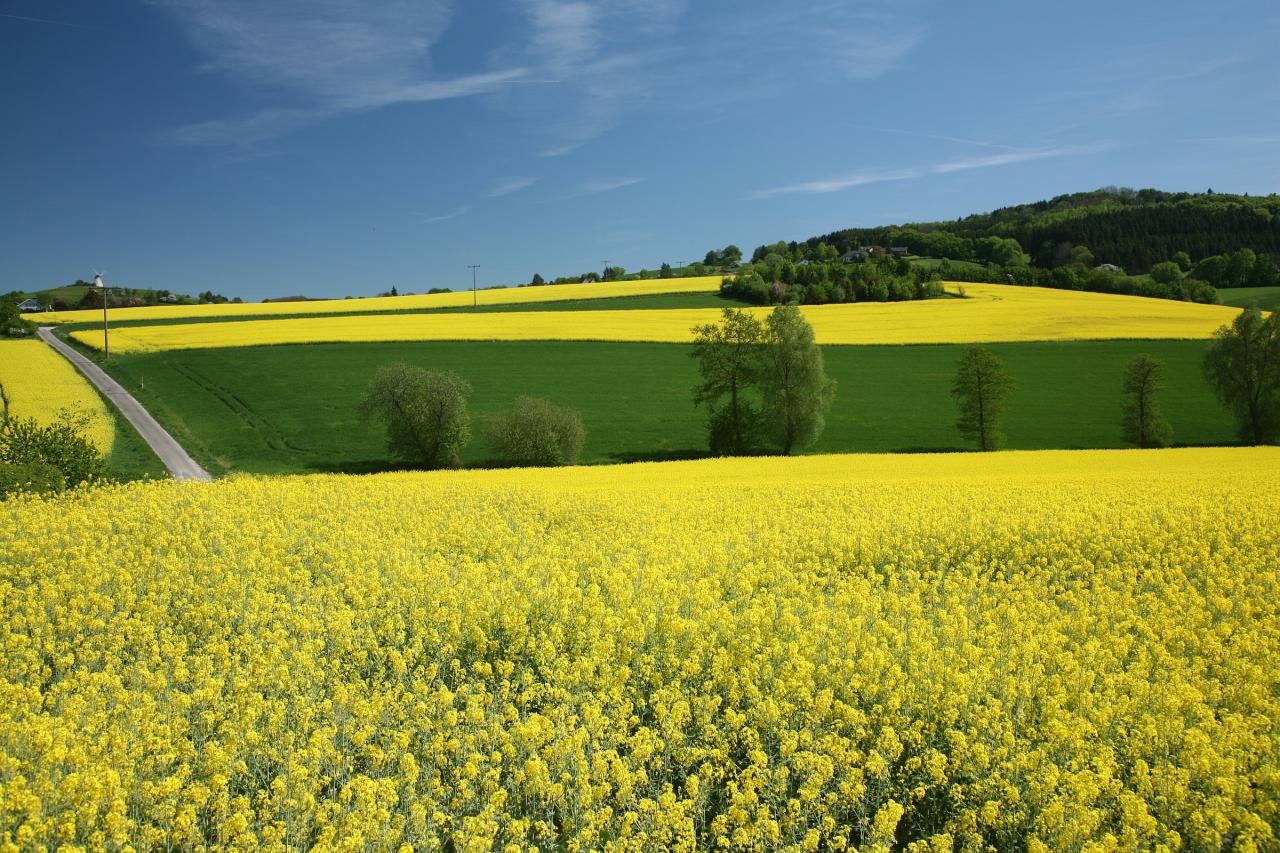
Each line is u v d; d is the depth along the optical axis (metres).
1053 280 126.88
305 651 8.88
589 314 95.62
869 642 9.19
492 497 20.80
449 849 6.35
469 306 107.06
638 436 53.38
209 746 6.62
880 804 6.60
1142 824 6.01
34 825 5.70
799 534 15.71
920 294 113.75
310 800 5.97
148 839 5.72
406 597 10.98
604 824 6.07
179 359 70.56
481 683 8.10
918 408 60.62
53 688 8.00
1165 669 8.86
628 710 7.67
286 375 65.12
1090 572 13.80
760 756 6.55
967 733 7.46
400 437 46.12
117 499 19.36
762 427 52.47
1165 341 77.69
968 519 17.31
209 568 12.34
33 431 28.83
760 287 109.44
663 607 10.40
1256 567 13.41
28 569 12.45
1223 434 55.91
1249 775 6.64
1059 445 52.53
